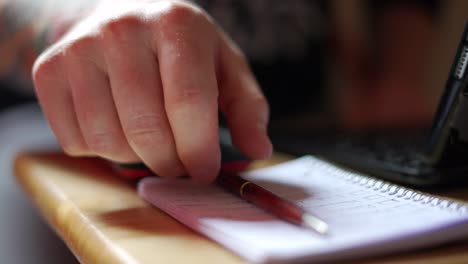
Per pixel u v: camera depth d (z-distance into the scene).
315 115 1.06
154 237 0.47
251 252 0.43
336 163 0.59
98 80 0.52
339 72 1.11
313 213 0.47
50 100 0.53
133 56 0.51
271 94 1.04
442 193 0.53
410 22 1.15
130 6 0.53
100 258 0.45
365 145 0.63
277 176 0.55
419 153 0.59
